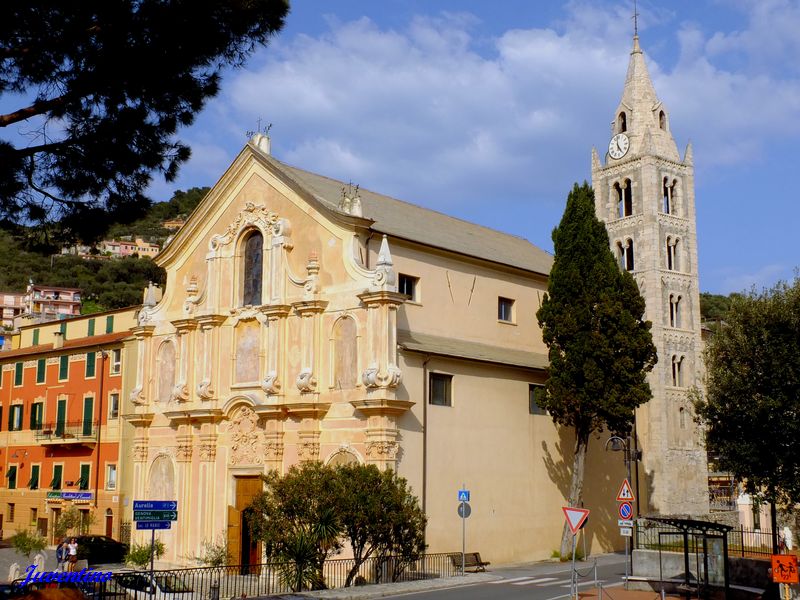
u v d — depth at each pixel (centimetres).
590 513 5341
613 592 3372
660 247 7825
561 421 4875
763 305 2973
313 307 4462
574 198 5025
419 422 4306
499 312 5347
